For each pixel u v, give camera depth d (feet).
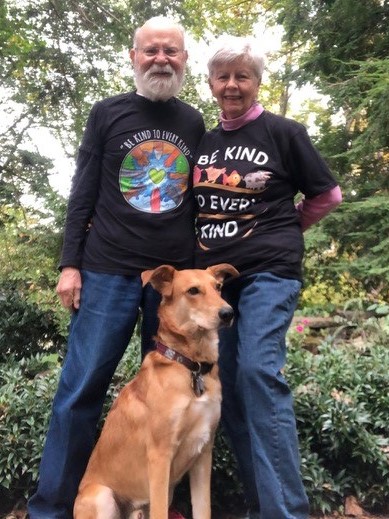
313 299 28.07
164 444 10.32
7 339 19.94
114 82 37.06
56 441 11.51
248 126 11.15
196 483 11.03
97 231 11.67
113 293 11.39
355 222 25.86
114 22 36.06
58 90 36.55
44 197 27.61
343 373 14.44
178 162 11.64
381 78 23.50
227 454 12.72
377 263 24.36
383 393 14.02
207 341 10.61
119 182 11.51
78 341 11.62
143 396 10.72
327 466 13.44
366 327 22.08
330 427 12.89
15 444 12.71
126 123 11.56
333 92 26.16
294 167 11.13
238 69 10.94
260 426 10.11
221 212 11.06
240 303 10.94
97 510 10.64
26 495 12.66
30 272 25.67
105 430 11.32
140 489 10.82
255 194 10.85
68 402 11.44
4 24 35.81
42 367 16.99
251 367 10.18
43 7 36.45
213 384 10.72
